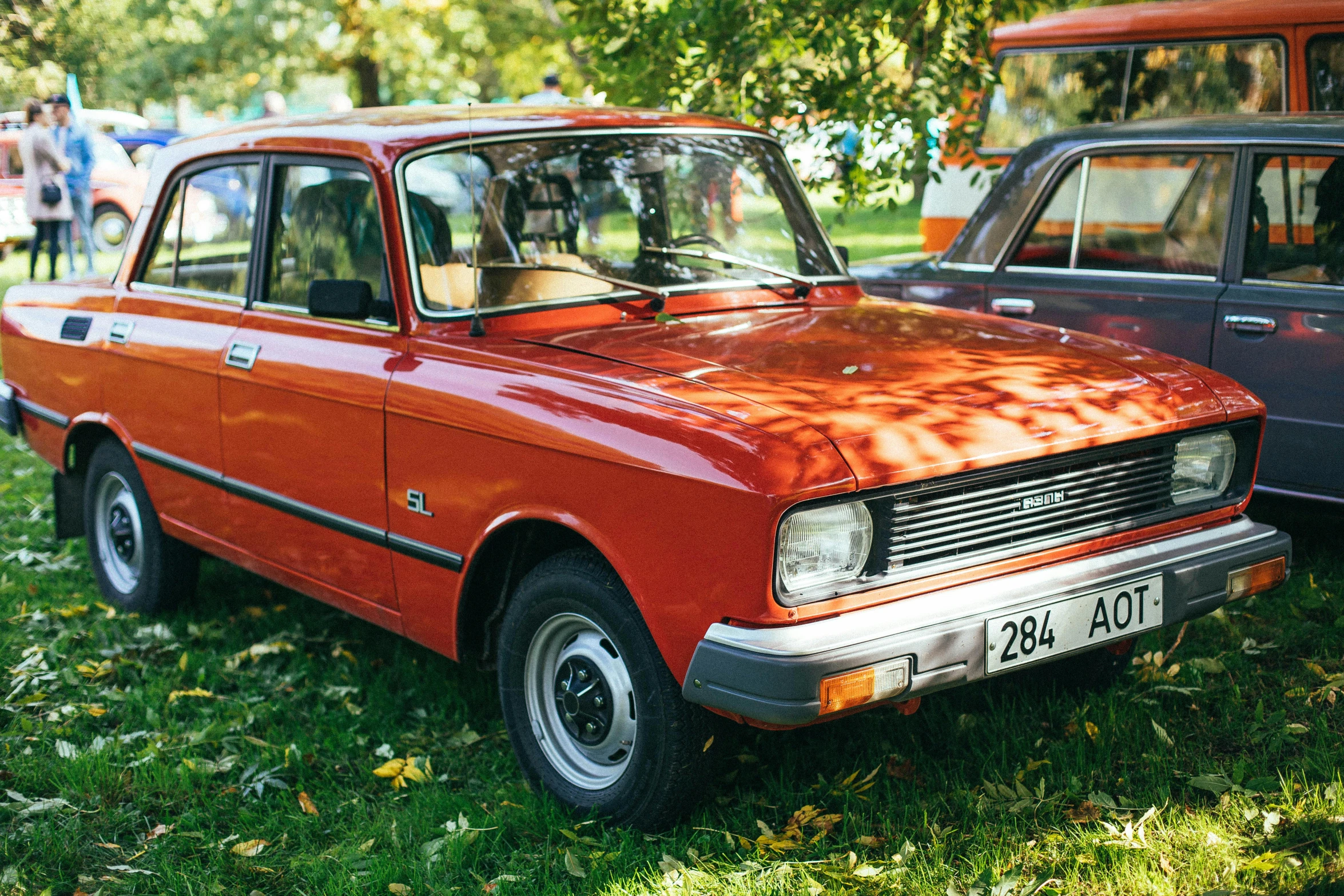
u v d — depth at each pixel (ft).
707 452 8.95
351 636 15.53
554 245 12.43
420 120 12.99
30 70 62.95
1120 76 28.32
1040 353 11.23
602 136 13.15
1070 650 9.82
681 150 13.61
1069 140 17.71
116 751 12.41
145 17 69.00
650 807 10.03
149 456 15.12
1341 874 9.08
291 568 13.30
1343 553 16.15
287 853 10.65
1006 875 9.21
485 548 10.82
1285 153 15.52
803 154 21.08
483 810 11.00
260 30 70.23
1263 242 15.61
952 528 9.52
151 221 15.60
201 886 9.96
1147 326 16.35
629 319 12.17
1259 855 9.43
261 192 13.78
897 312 13.08
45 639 15.76
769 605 8.77
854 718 12.15
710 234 13.52
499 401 10.48
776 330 11.79
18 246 59.52
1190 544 10.71
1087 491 10.26
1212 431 10.96
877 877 9.43
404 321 11.84
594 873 9.69
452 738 12.51
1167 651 13.53
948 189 31.14
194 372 13.99
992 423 9.56
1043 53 29.27
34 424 17.48
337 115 14.10
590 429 9.72
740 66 20.61
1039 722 11.96
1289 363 15.07
